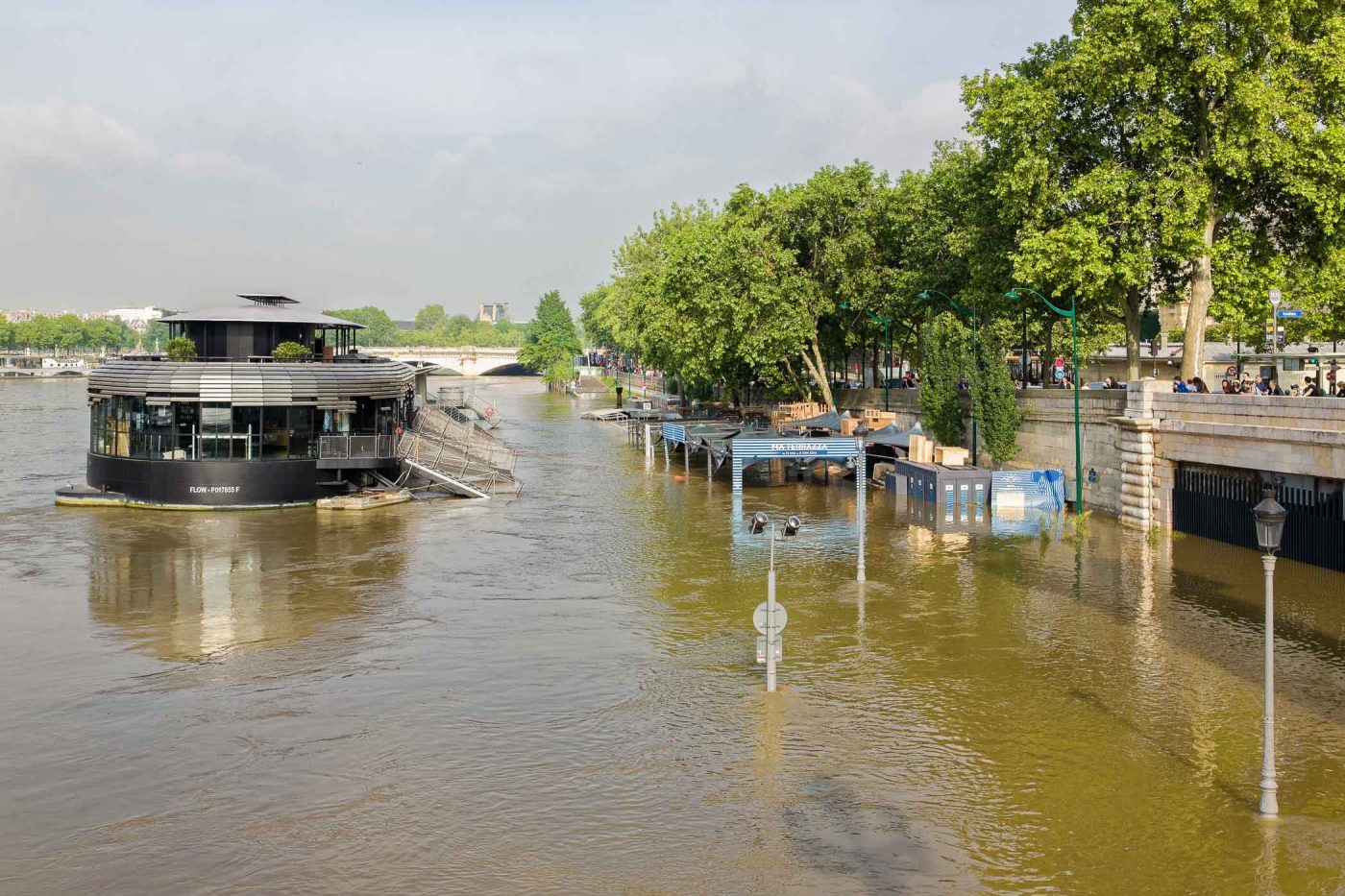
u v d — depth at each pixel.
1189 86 42.94
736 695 23.48
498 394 174.12
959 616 29.84
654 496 54.78
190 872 16.00
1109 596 31.77
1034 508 48.00
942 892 15.21
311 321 56.19
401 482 53.97
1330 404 32.44
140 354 66.81
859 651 26.62
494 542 41.59
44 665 25.97
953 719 21.91
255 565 37.12
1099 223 44.22
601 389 163.38
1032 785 18.75
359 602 31.97
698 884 15.49
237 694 23.81
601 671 25.28
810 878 15.65
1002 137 47.38
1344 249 44.38
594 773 19.44
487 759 20.12
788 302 70.38
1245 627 28.27
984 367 52.66
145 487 48.75
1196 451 39.75
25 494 53.00
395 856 16.45
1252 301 44.34
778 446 54.72
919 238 66.69
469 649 27.16
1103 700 22.94
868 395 74.44
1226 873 15.62
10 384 192.75
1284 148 40.31
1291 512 36.06
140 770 19.70
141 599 32.31
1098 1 45.47
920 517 47.31
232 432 48.88
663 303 87.50
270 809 18.11
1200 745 20.41
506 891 15.38
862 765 19.64
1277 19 40.16
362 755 20.36
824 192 70.44
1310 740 20.55
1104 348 79.62
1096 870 15.78
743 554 39.00
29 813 17.95
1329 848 16.34
